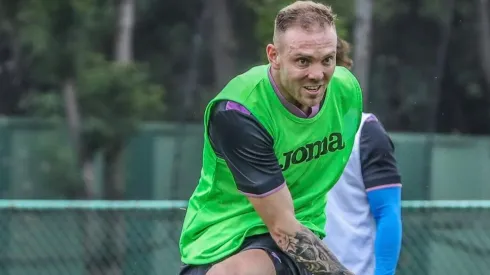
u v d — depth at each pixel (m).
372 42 80.25
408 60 84.69
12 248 22.52
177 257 22.33
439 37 84.50
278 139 11.16
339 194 13.79
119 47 65.12
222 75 75.62
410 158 41.03
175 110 80.69
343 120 11.75
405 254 21.45
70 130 58.38
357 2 58.72
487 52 84.44
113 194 57.59
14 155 56.75
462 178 51.62
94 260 22.20
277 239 11.16
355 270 13.75
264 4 36.34
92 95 58.78
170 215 21.88
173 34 83.44
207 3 80.94
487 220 21.50
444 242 21.45
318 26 10.57
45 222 22.08
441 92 87.44
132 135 57.84
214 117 11.13
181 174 54.66
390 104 84.25
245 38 75.31
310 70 10.57
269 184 10.98
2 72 70.25
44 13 60.12
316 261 11.04
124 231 22.11
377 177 13.64
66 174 57.34
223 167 11.54
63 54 59.94
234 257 11.40
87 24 61.94
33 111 68.19
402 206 21.19
